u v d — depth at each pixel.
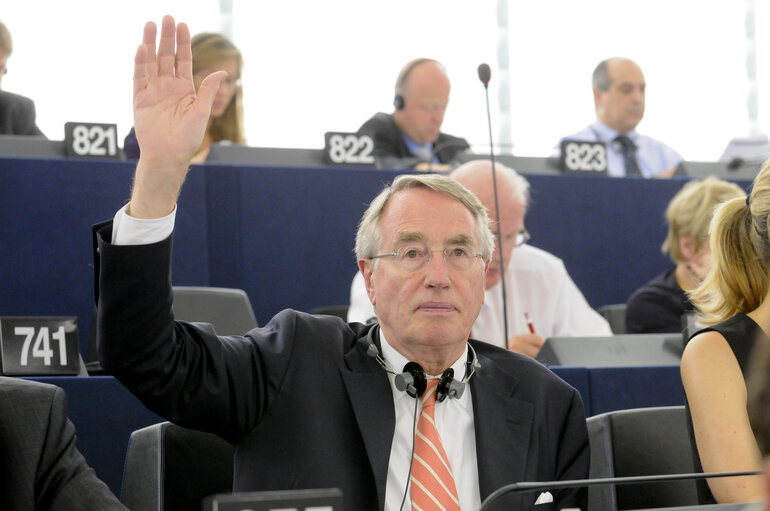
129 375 2.10
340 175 5.43
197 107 2.10
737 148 6.95
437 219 2.36
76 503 2.25
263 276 5.24
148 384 2.12
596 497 2.79
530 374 2.46
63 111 8.08
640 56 10.33
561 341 3.88
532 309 5.03
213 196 5.19
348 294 5.39
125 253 2.04
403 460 2.27
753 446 2.52
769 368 0.90
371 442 2.23
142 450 2.58
